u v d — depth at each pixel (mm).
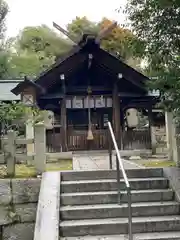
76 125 12680
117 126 11922
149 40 5809
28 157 6203
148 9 5645
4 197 5664
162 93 6121
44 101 12383
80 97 12297
